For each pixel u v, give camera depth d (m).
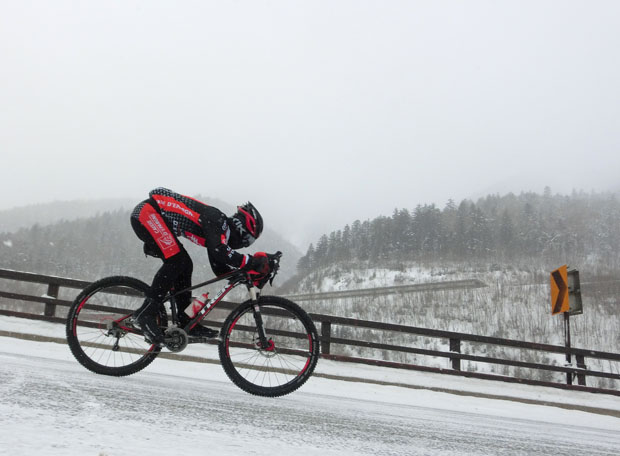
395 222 90.25
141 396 2.41
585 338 29.70
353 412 3.15
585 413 7.23
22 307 8.05
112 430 1.62
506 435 3.06
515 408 6.55
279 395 3.29
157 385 3.00
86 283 7.77
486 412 5.32
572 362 9.56
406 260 75.44
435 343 30.25
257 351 3.32
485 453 2.21
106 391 2.40
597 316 33.03
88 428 1.60
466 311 35.41
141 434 1.63
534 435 3.28
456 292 40.34
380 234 86.19
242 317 3.33
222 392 3.13
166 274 3.19
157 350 3.28
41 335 6.67
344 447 1.91
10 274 7.31
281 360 3.38
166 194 3.31
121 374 3.26
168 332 3.14
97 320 3.25
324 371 7.32
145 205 3.26
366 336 21.27
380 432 2.41
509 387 8.69
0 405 1.75
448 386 7.88
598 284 42.06
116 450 1.39
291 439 1.91
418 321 33.72
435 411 4.43
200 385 3.43
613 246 79.94
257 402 2.86
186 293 3.27
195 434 1.75
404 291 41.16
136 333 3.23
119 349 3.29
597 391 9.15
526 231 86.69
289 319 3.46
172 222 3.21
